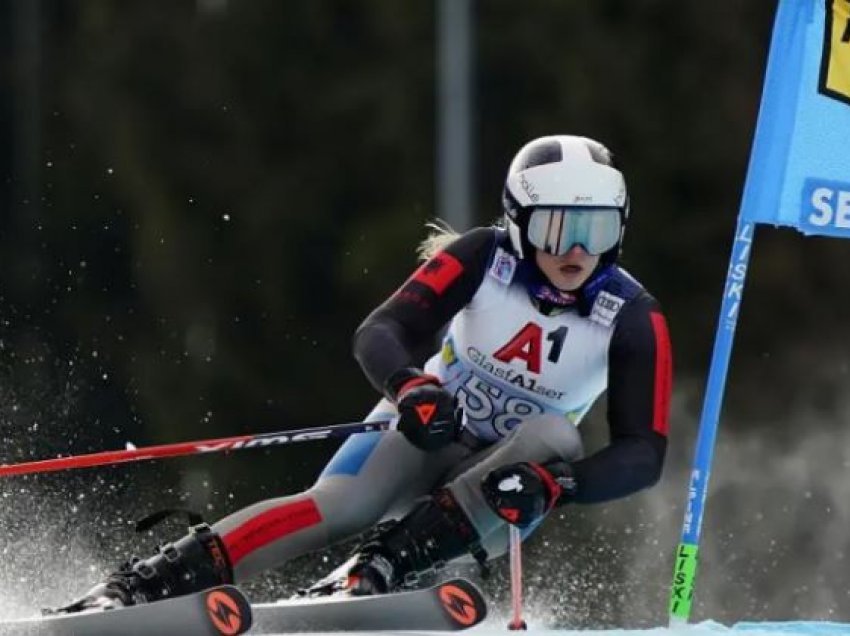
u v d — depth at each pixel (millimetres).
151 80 83500
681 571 20547
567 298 20016
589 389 20516
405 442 20672
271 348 74750
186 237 78562
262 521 19547
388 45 81500
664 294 75562
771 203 21031
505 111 78688
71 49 88188
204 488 52750
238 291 77125
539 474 18422
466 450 21047
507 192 19859
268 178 80438
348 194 80000
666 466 62875
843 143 21094
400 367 19141
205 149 81562
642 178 77000
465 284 20203
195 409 71375
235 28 82875
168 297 76188
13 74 88062
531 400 20625
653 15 78438
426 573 19859
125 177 81750
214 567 19078
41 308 72812
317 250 78812
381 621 18016
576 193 19375
